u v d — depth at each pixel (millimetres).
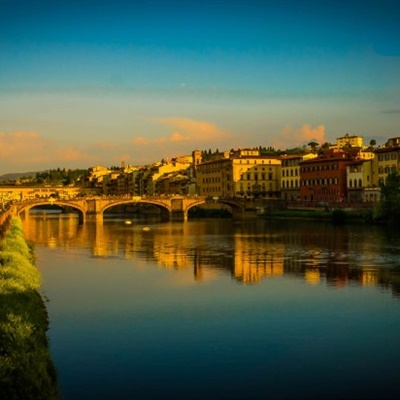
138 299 59719
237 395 34750
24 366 30547
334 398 34312
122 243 121188
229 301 58375
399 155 177625
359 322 49719
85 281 71000
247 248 107375
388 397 34438
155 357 40969
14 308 43312
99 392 35000
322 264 83562
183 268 82188
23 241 92812
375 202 168125
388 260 86000
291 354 41562
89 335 46188
